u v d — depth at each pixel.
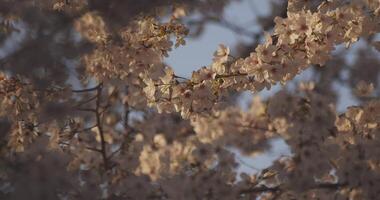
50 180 8.09
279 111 8.37
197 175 8.22
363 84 9.77
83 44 8.45
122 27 9.21
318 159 8.31
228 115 9.34
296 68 9.03
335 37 9.14
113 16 8.95
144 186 8.70
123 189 8.77
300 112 8.34
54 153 8.45
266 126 9.25
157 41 9.83
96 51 9.34
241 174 8.48
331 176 8.88
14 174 8.12
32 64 7.77
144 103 10.41
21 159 8.23
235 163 8.34
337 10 9.20
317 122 8.31
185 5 9.94
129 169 9.16
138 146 9.34
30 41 7.73
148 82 9.09
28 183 7.98
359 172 8.53
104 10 8.88
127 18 9.03
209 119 9.30
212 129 9.27
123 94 10.37
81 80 9.38
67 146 9.70
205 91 9.08
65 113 9.05
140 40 9.79
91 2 8.86
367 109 8.94
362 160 8.60
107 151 9.98
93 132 9.99
